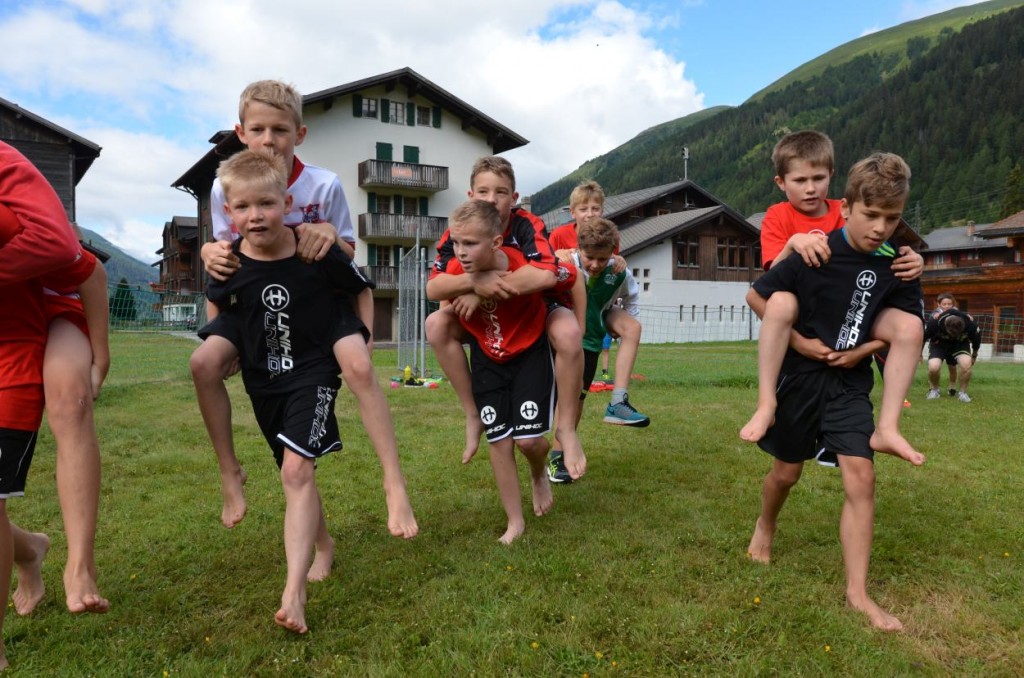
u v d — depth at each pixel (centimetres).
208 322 287
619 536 357
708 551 340
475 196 347
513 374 350
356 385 274
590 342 478
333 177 314
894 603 290
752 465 526
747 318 4059
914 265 276
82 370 246
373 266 3500
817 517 397
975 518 402
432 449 582
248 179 256
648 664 236
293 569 254
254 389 282
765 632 256
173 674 233
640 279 3794
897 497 446
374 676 228
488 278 323
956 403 957
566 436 356
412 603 287
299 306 271
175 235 5597
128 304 2447
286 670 236
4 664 237
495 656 239
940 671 233
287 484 266
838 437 284
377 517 405
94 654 248
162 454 561
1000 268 2661
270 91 292
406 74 3422
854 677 229
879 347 283
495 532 375
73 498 239
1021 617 272
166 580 313
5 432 230
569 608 273
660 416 773
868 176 266
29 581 282
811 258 283
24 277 223
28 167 228
